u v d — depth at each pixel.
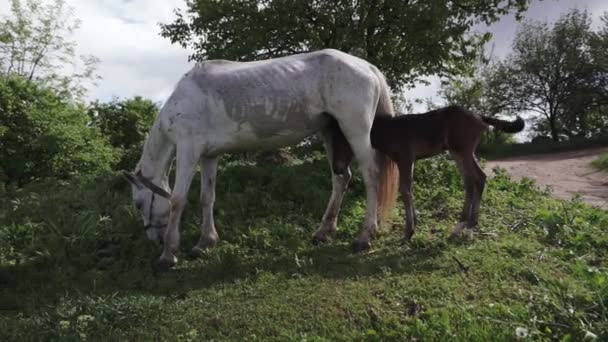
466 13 11.96
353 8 11.48
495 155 28.78
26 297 4.90
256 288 4.77
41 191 8.45
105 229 6.30
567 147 29.19
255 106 5.49
